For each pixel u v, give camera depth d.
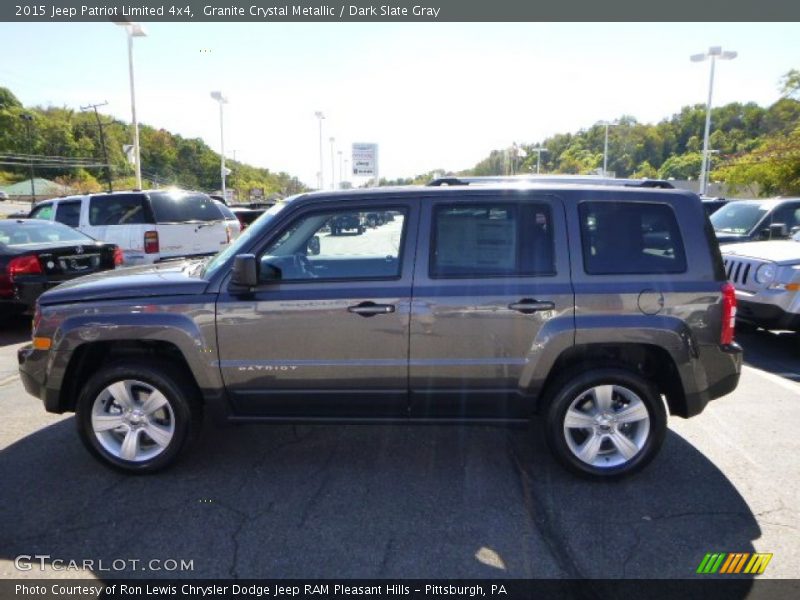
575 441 3.74
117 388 3.73
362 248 3.77
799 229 8.71
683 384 3.61
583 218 3.63
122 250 9.54
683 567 2.84
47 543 3.03
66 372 3.76
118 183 83.31
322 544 3.03
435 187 3.75
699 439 4.34
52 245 7.86
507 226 3.64
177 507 3.39
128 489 3.61
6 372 6.20
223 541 3.05
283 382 3.68
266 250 3.72
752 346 7.23
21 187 75.06
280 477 3.76
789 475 3.77
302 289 3.61
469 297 3.54
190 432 3.79
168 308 3.63
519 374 3.60
